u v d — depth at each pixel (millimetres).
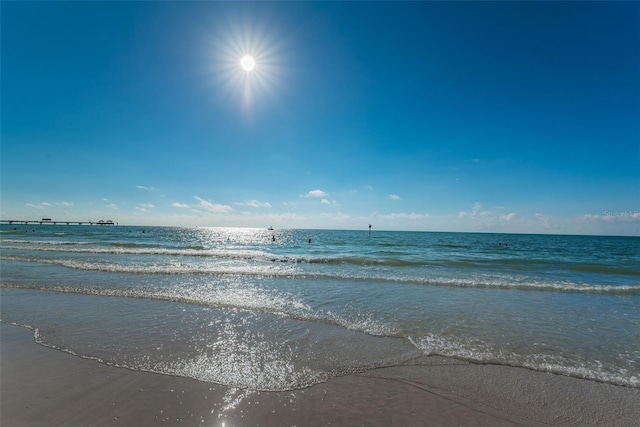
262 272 14250
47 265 15547
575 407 3816
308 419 3436
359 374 4531
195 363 4789
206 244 39188
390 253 28078
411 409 3676
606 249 42188
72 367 4609
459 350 5438
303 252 28188
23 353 5102
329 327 6582
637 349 5676
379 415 3543
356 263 19500
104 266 15320
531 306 8742
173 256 22047
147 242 38250
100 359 4898
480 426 3398
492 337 6117
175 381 4230
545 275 15508
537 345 5762
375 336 6070
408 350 5410
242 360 4922
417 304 8664
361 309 8039
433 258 23203
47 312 7500
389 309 8070
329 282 12078
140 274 13328
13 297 9031
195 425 3270
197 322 6816
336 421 3410
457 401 3879
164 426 3242
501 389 4191
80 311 7609
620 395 4117
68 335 5941
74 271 13773
